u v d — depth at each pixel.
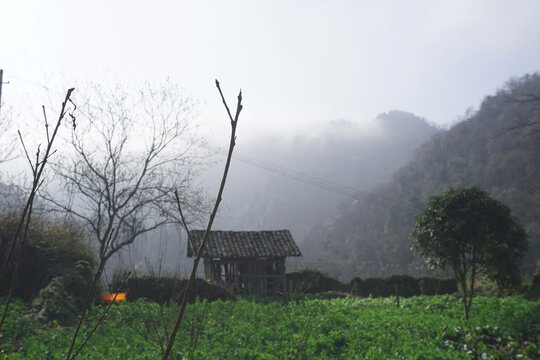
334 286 30.36
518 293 19.20
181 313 1.53
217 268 27.27
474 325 11.27
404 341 10.27
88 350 9.40
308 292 29.11
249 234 30.12
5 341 10.15
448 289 29.39
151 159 18.56
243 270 27.84
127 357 8.97
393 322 12.63
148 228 17.61
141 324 10.83
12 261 16.03
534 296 18.22
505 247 12.84
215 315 13.32
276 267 28.75
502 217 12.69
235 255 26.89
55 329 11.84
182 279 19.44
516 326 11.15
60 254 16.83
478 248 12.66
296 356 9.48
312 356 9.60
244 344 10.30
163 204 17.88
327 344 10.36
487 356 9.36
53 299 13.52
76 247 17.53
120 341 10.22
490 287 21.06
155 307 13.98
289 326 12.37
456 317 13.65
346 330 11.73
